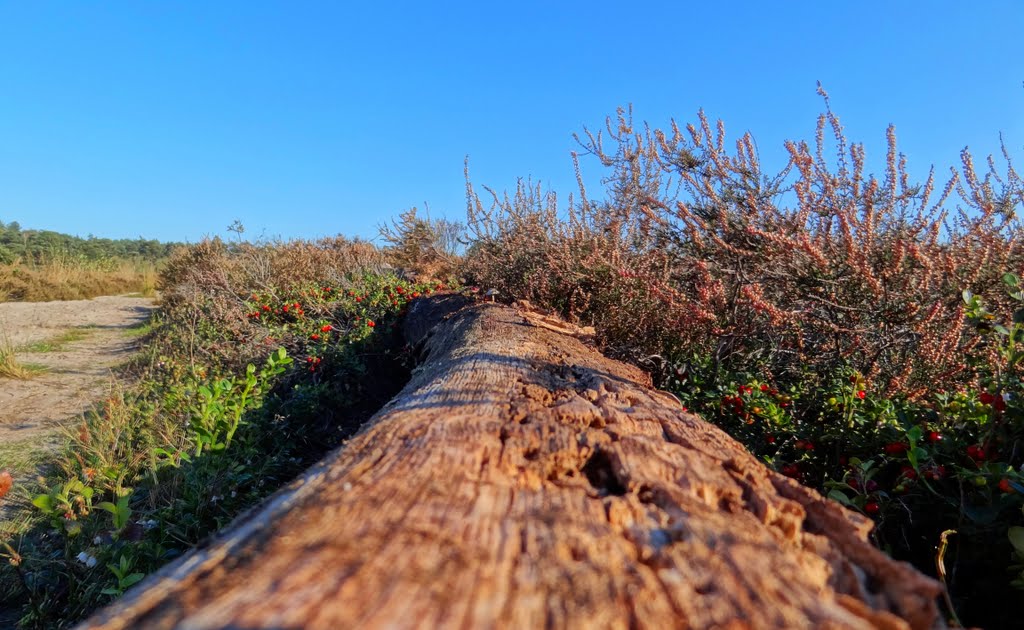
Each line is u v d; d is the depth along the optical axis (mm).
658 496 1510
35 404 6117
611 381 2926
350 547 1146
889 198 3410
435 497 1406
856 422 2668
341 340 6598
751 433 2992
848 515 1438
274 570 1079
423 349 5676
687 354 4387
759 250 3635
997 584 1940
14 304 15062
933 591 1127
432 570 1078
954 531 1860
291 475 3969
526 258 6285
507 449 1778
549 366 3234
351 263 12336
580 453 1788
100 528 3211
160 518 3105
